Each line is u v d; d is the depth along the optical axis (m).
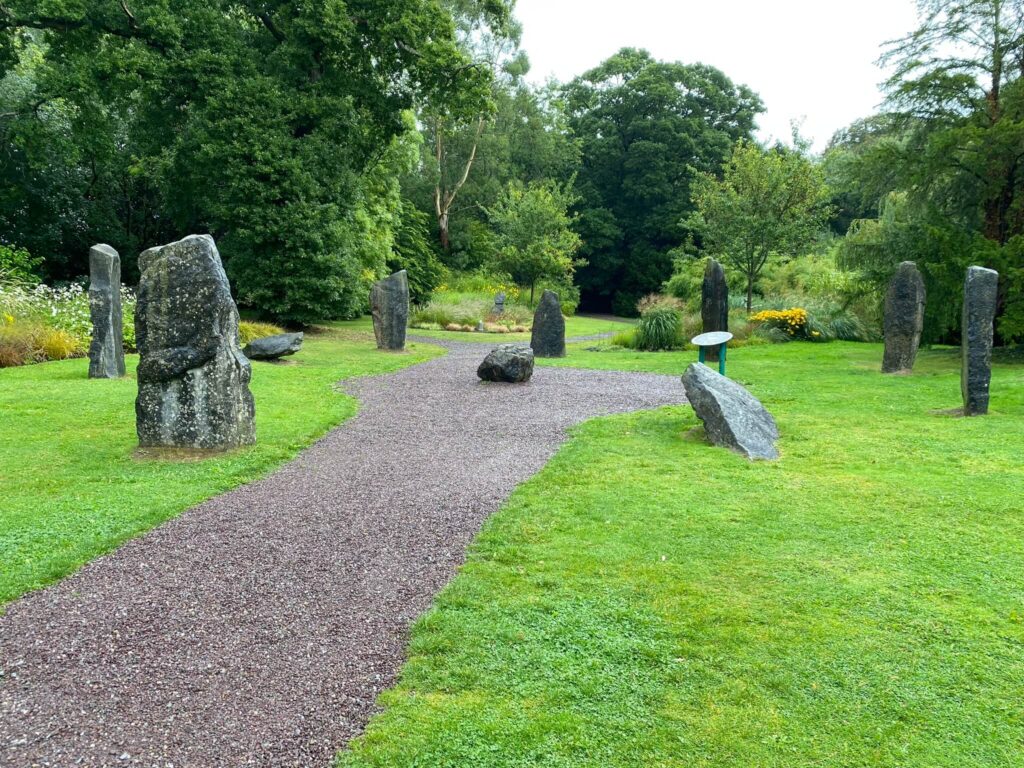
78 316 15.02
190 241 7.26
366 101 21.33
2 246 20.86
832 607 4.15
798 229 21.69
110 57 18.55
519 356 12.77
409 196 45.03
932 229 15.02
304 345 18.61
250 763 2.87
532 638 3.81
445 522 5.58
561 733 3.07
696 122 47.25
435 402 10.99
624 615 4.05
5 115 22.59
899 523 5.49
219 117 19.31
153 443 7.46
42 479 6.51
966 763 2.91
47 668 3.52
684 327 20.50
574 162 50.59
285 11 20.09
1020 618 4.02
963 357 9.52
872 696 3.33
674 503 5.98
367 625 3.96
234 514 5.75
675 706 3.26
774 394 11.27
